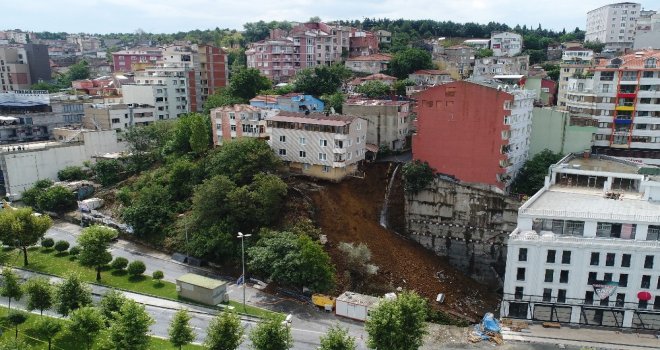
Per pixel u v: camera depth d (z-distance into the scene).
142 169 125.19
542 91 143.12
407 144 128.62
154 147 131.25
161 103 167.25
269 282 83.12
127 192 111.56
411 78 179.00
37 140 149.25
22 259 90.38
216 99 147.25
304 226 89.00
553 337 72.38
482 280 99.31
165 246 96.06
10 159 117.50
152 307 74.75
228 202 91.44
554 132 110.12
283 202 95.56
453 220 100.62
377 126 121.81
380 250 92.25
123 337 55.19
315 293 79.06
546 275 76.19
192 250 89.94
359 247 86.00
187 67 179.25
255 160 99.06
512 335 72.69
